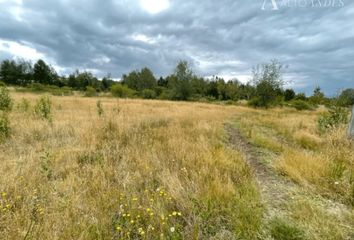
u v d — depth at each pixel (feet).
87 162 14.21
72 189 10.32
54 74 238.07
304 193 11.32
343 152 16.60
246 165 14.43
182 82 157.89
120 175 12.22
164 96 165.37
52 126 22.49
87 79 217.97
